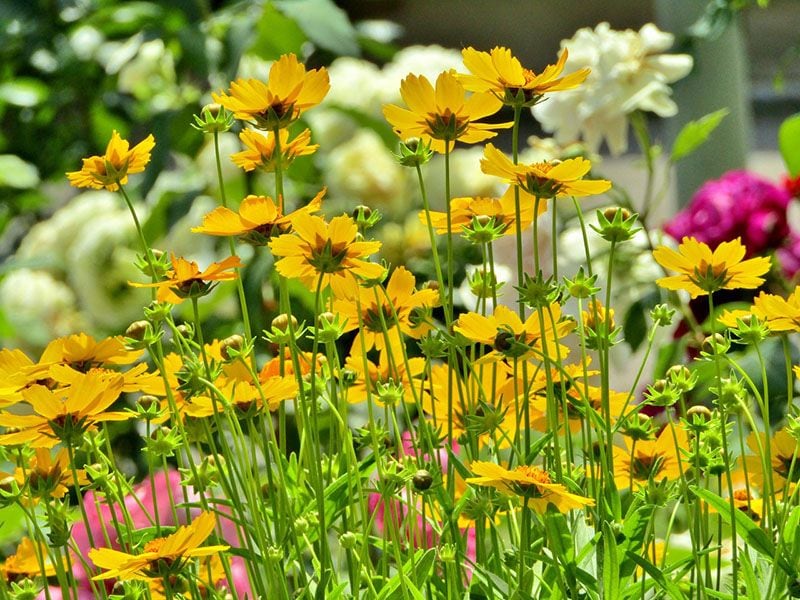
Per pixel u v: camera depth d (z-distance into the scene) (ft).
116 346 4.17
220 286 8.11
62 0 10.84
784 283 7.59
